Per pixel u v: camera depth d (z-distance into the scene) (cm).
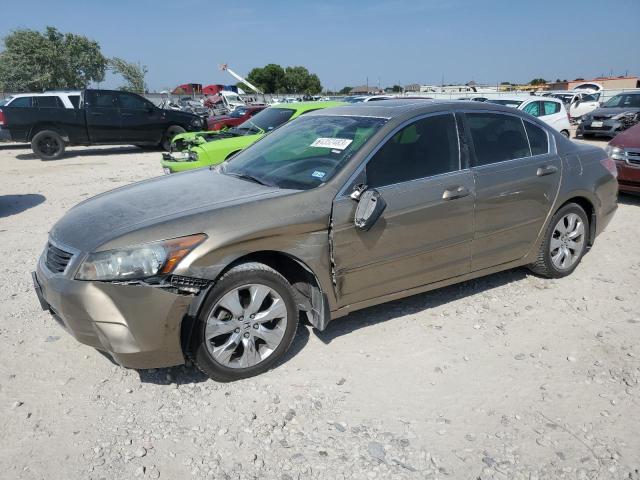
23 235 681
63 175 1216
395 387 331
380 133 376
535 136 461
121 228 315
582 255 503
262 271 327
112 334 297
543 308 437
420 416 304
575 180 472
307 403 316
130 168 1341
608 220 522
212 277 308
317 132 422
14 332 403
